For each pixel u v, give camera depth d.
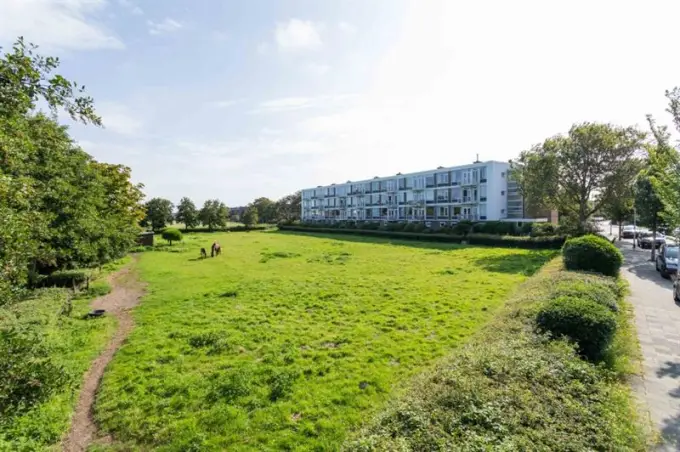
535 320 6.73
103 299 14.16
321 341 8.64
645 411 4.98
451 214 49.53
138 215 31.08
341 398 5.91
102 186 17.23
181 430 5.24
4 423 4.57
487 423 3.65
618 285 10.69
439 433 3.57
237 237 52.00
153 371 7.21
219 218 68.56
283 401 5.91
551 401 4.05
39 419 5.36
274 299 13.03
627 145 25.19
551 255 23.38
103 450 4.93
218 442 4.93
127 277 19.19
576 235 26.77
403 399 4.57
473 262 21.55
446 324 9.59
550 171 26.64
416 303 11.85
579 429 3.60
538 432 3.51
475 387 4.26
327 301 12.56
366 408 5.64
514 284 14.34
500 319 7.67
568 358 5.14
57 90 4.83
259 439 4.98
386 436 3.65
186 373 7.11
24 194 5.83
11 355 4.42
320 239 45.84
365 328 9.45
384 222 57.06
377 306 11.65
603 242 12.91
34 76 4.53
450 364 5.32
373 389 6.20
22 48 4.47
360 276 17.42
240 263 23.66
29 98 4.65
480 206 45.38
